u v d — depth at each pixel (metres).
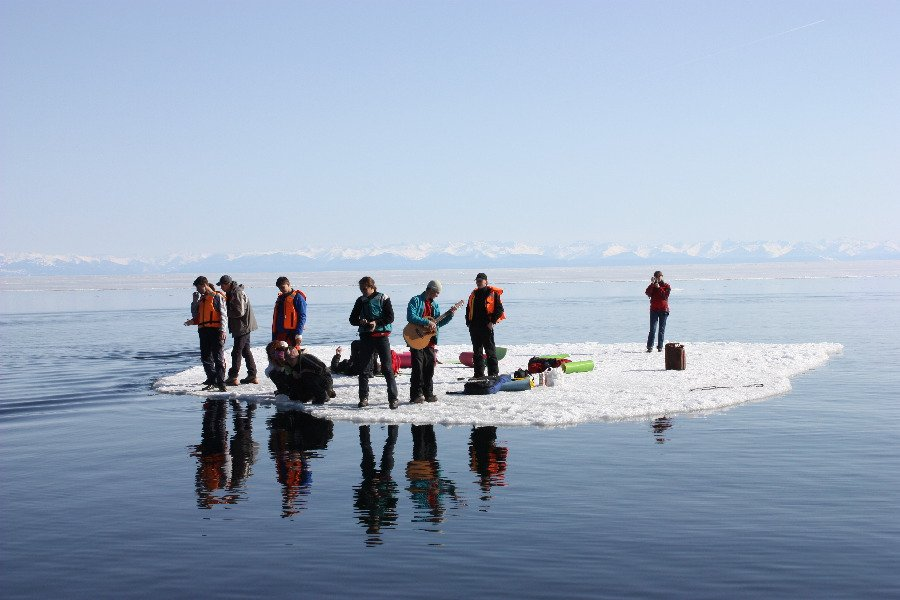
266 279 177.38
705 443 10.61
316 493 8.37
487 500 8.00
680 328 33.12
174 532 7.13
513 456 9.95
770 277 122.81
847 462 9.48
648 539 6.77
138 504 8.04
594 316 41.72
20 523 7.44
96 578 6.08
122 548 6.72
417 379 13.83
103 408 14.26
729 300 55.34
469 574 6.05
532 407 13.18
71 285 140.62
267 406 14.40
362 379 13.58
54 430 12.12
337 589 5.80
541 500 7.97
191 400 15.19
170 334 33.53
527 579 5.94
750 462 9.51
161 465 9.74
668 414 13.03
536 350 23.42
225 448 10.68
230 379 16.91
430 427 12.13
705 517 7.36
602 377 17.03
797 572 6.02
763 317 38.62
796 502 7.81
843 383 16.50
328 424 12.47
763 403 14.00
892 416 12.59
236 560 6.41
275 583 5.94
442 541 6.79
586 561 6.29
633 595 5.64
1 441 11.31
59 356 24.41
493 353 15.77
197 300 16.14
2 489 8.68
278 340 14.56
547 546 6.63
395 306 50.19
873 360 20.81
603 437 11.09
